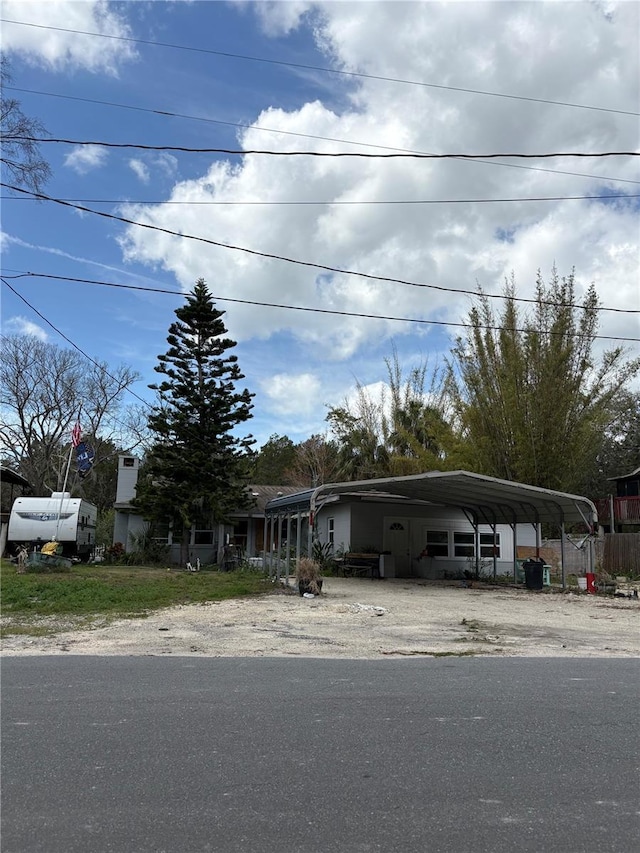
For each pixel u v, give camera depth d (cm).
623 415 4059
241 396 2752
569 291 2586
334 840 326
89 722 518
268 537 3048
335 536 2588
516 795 384
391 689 647
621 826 346
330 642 988
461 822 348
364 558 2362
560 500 2055
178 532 2856
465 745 471
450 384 3616
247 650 906
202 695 611
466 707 578
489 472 2684
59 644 941
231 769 417
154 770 414
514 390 2594
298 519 1831
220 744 465
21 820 343
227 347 2730
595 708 582
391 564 2384
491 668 780
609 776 416
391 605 1502
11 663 780
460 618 1314
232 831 334
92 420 4362
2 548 2608
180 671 732
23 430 4197
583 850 321
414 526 2509
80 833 330
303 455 4291
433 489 2027
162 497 2594
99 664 775
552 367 2562
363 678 702
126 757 437
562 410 2547
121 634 1035
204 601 1488
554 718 546
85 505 2641
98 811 355
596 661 856
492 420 2703
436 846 322
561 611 1503
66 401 4241
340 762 432
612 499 3322
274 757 440
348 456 4119
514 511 2317
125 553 2759
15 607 1299
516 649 960
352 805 366
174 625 1138
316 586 1647
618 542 2656
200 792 381
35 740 471
